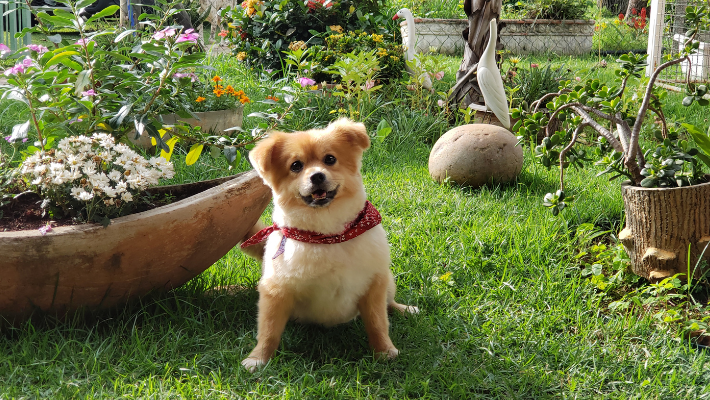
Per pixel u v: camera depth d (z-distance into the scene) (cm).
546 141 169
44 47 163
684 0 360
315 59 339
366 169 243
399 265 173
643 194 160
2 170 156
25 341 137
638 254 165
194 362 136
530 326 151
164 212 140
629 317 155
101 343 140
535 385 136
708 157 166
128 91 166
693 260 159
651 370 140
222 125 257
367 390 133
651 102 173
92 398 126
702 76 338
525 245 180
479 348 145
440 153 225
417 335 148
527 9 588
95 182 137
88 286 140
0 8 346
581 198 209
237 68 401
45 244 133
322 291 137
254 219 157
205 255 151
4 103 309
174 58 166
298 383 134
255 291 162
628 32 599
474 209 204
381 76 349
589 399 133
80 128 160
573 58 532
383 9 461
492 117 281
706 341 148
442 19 535
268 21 400
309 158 133
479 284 167
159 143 163
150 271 144
